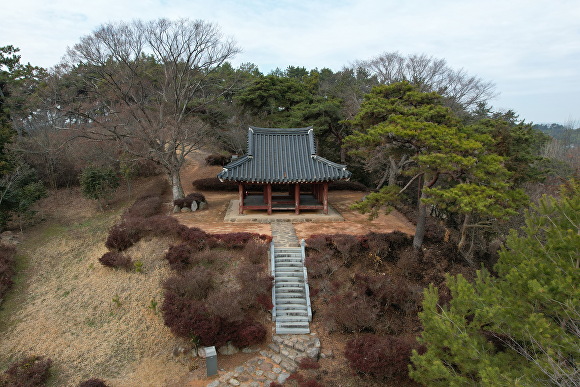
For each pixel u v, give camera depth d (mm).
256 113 38344
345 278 16688
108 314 15359
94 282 17500
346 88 38906
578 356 7066
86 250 20969
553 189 23641
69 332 14562
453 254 19031
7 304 16422
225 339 13117
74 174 31906
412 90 22812
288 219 23484
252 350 13547
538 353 8234
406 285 15484
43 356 13352
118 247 19328
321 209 25625
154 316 14914
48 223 24969
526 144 23375
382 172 35000
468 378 8875
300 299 15641
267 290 15516
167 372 12508
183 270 16688
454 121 18516
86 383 11445
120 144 27734
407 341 12445
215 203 28656
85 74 26234
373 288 15195
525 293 8414
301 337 14023
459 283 9867
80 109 27281
